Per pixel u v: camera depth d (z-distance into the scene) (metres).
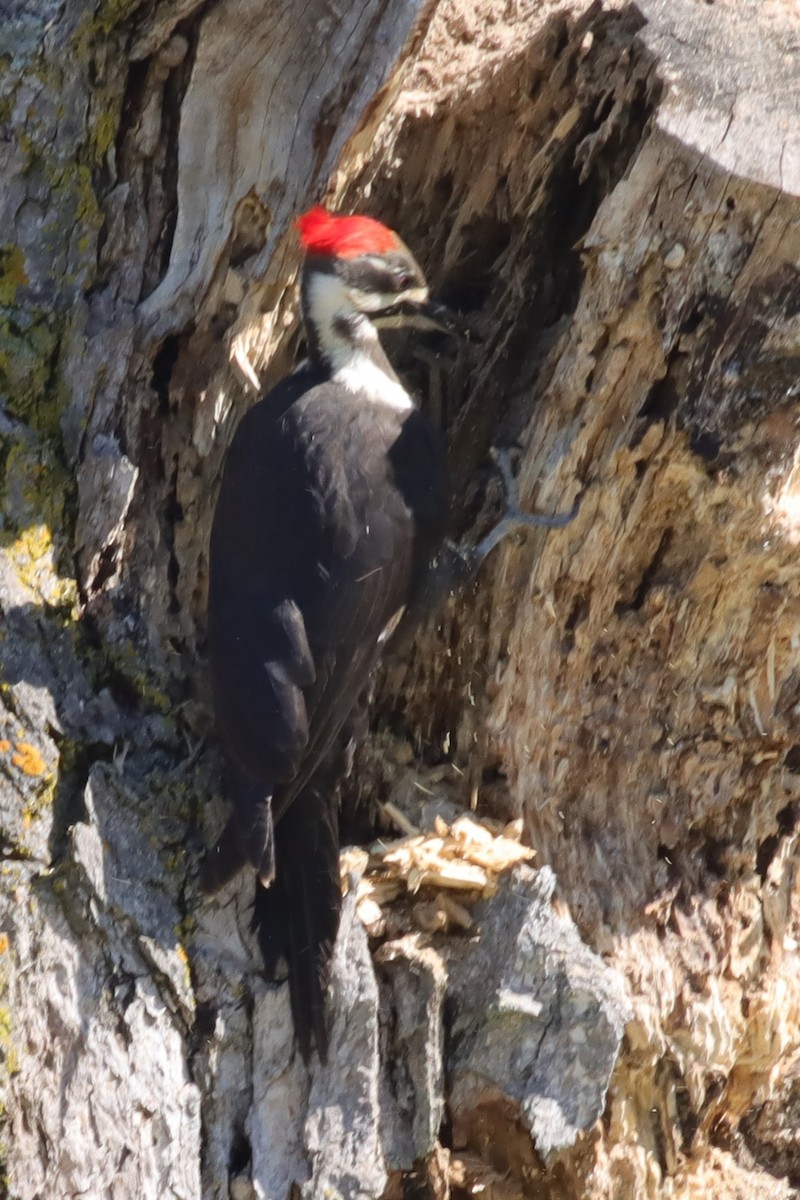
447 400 10.30
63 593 8.62
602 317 8.94
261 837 8.15
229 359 9.14
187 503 9.35
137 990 8.23
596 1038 8.75
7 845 8.15
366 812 9.88
